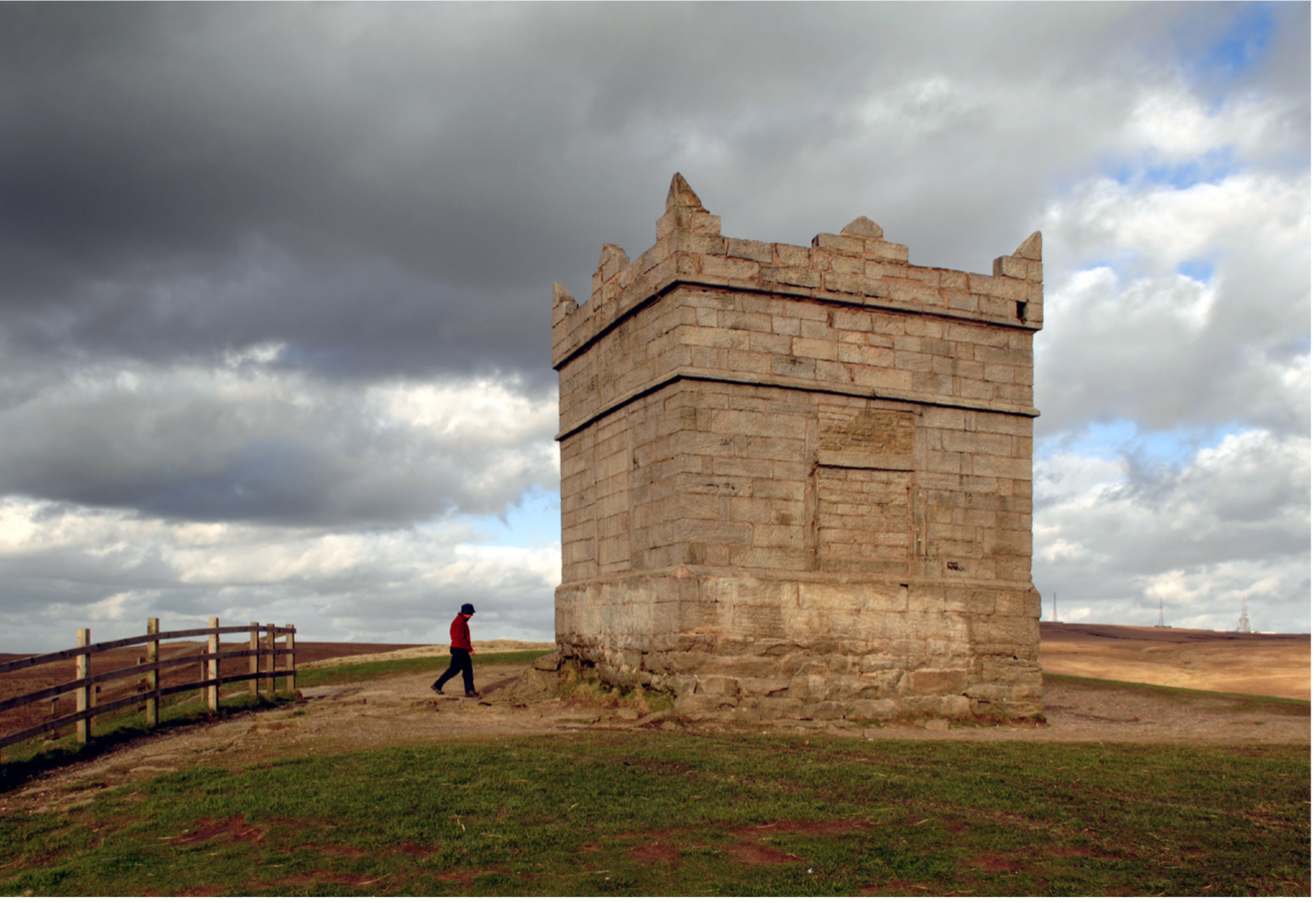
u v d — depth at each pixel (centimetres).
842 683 1683
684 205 1686
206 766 1148
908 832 876
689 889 714
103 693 2331
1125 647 4197
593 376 2025
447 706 1784
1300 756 1338
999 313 1888
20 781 1108
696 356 1669
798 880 739
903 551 1777
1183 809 991
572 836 849
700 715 1578
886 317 1806
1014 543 1855
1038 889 726
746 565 1664
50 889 714
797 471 1716
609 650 1848
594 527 1988
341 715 1658
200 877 741
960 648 1773
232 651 1809
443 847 813
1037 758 1273
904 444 1797
